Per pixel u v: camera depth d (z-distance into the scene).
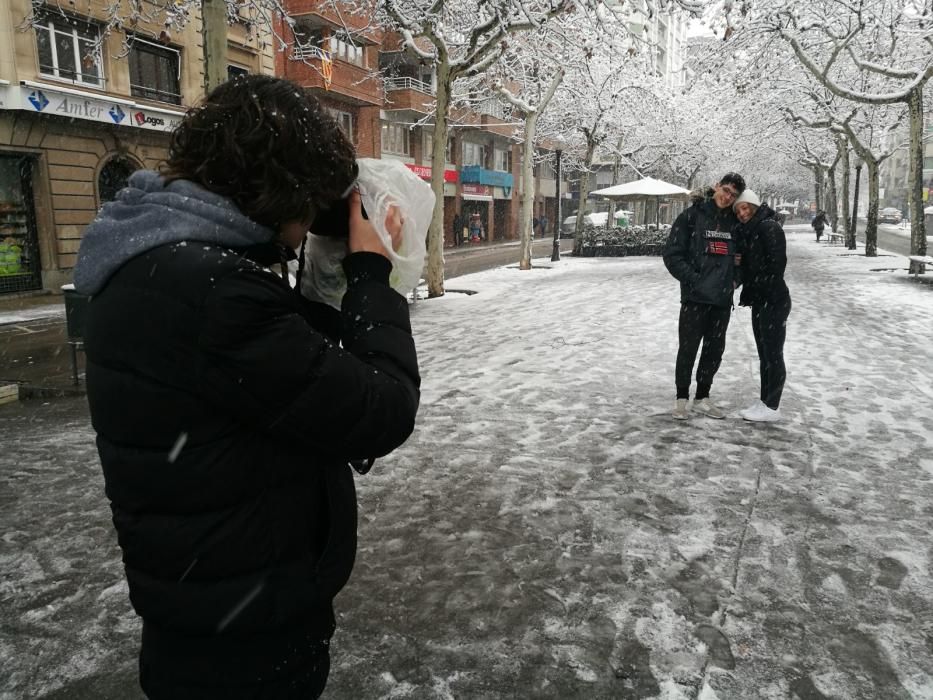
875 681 2.34
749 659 2.45
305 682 1.16
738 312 10.90
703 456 4.54
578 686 2.31
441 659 2.46
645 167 40.81
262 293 0.99
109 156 17.98
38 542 3.42
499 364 7.54
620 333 9.38
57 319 13.00
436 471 4.29
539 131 31.69
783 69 22.12
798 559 3.16
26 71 15.44
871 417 5.39
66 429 5.43
